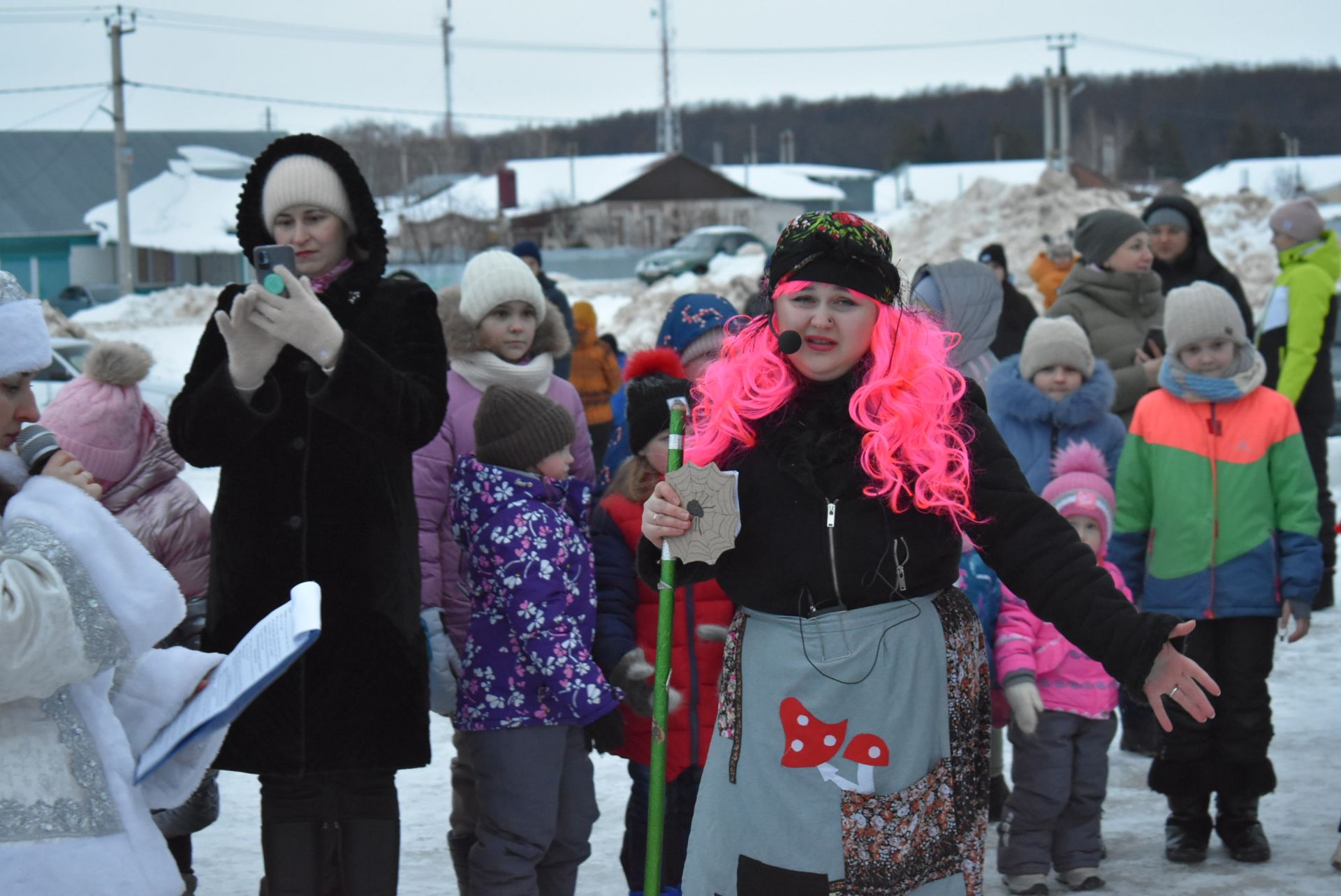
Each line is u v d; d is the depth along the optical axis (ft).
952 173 265.95
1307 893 14.39
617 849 16.20
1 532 8.97
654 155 213.05
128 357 13.83
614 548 13.61
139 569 9.21
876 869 8.92
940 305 17.56
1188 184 266.16
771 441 9.25
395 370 11.69
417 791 18.17
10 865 8.72
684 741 13.29
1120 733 20.98
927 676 9.08
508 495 12.91
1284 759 18.72
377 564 11.85
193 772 9.73
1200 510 15.70
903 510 9.05
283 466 11.82
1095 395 17.37
